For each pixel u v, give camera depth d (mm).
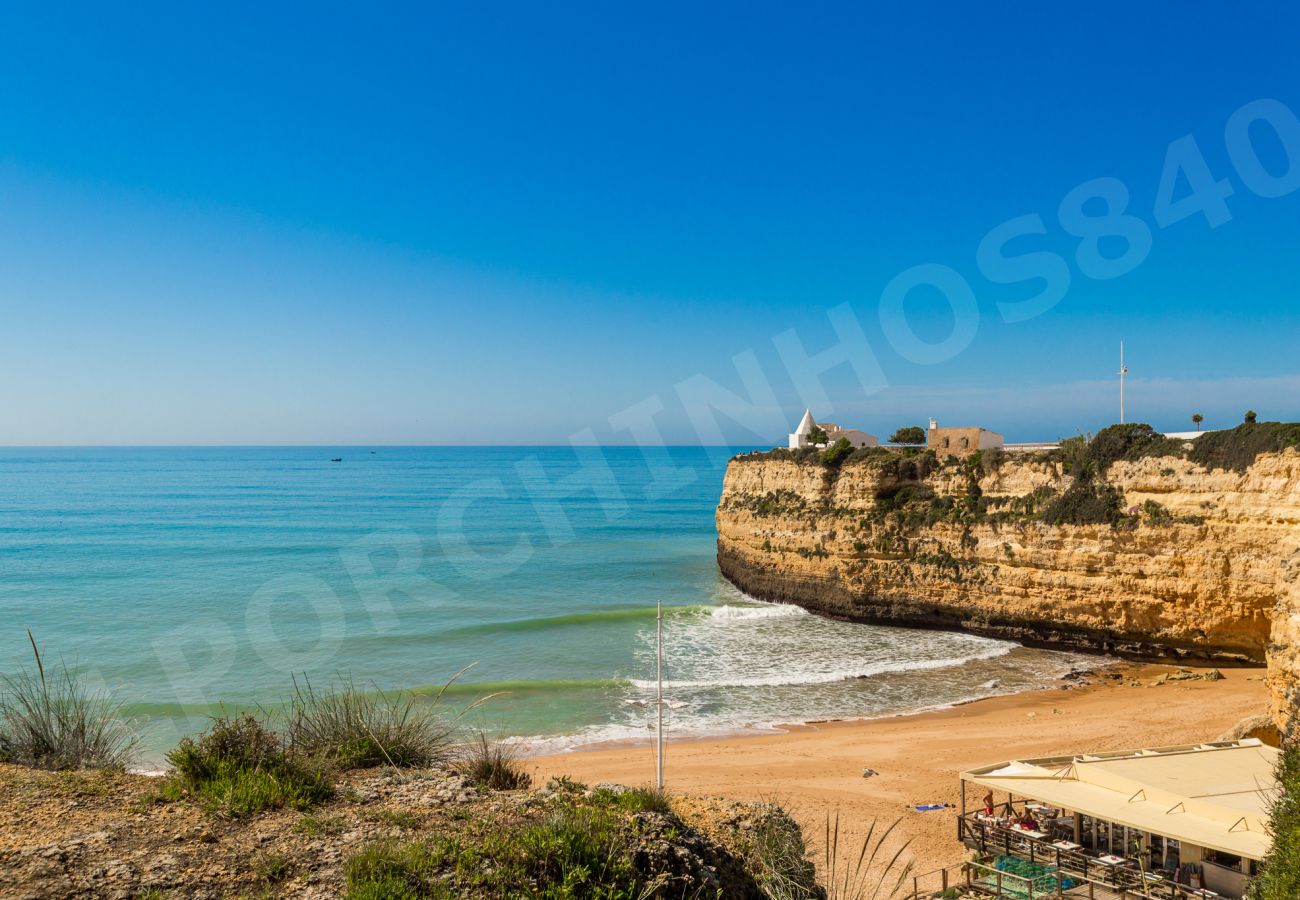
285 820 8055
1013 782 18281
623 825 8188
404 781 9812
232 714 29250
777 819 10734
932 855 18875
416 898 6469
